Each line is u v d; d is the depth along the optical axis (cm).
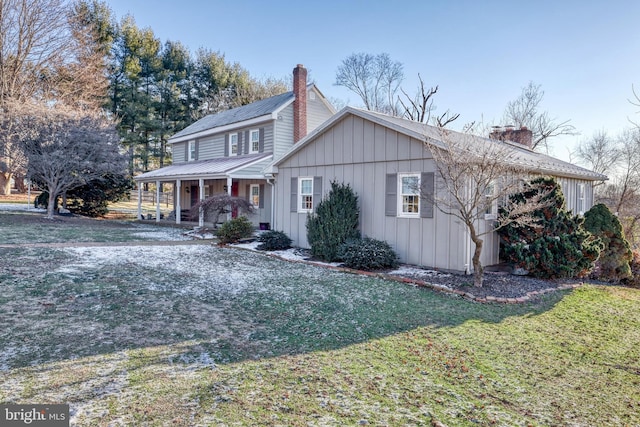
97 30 3053
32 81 2469
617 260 1030
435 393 356
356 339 484
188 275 806
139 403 308
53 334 451
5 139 1703
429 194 863
